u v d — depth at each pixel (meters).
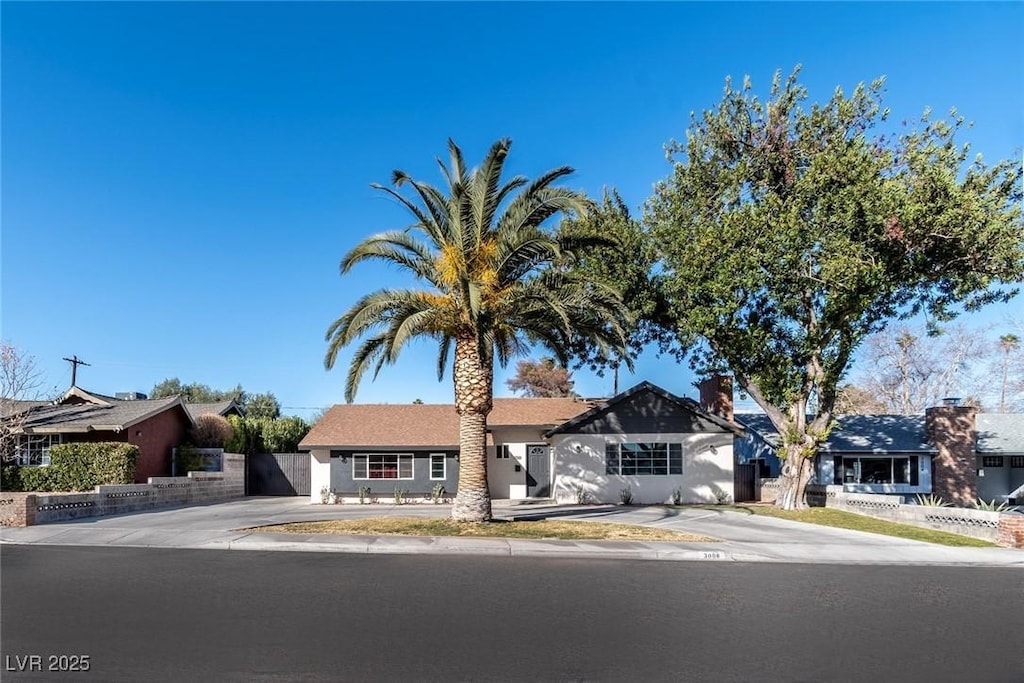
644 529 19.00
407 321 17.36
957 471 34.03
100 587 10.55
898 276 22.97
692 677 6.56
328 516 22.23
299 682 6.21
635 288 25.97
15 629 7.95
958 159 22.61
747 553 15.58
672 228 24.86
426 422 31.98
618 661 7.01
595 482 30.02
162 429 31.08
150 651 7.11
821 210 21.89
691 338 25.58
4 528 18.00
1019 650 7.71
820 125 24.91
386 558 14.09
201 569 12.39
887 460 34.88
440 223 19.27
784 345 26.78
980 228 20.73
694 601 10.12
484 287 18.42
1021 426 37.53
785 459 26.97
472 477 19.27
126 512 23.06
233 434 34.59
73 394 30.81
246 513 23.23
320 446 29.62
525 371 58.75
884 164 22.33
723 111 26.00
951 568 14.66
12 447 27.38
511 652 7.25
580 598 10.12
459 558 14.24
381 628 8.13
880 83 24.59
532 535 17.30
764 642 7.86
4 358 26.58
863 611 9.71
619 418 30.38
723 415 33.72
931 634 8.41
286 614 8.79
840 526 21.27
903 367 50.97
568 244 19.62
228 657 6.92
